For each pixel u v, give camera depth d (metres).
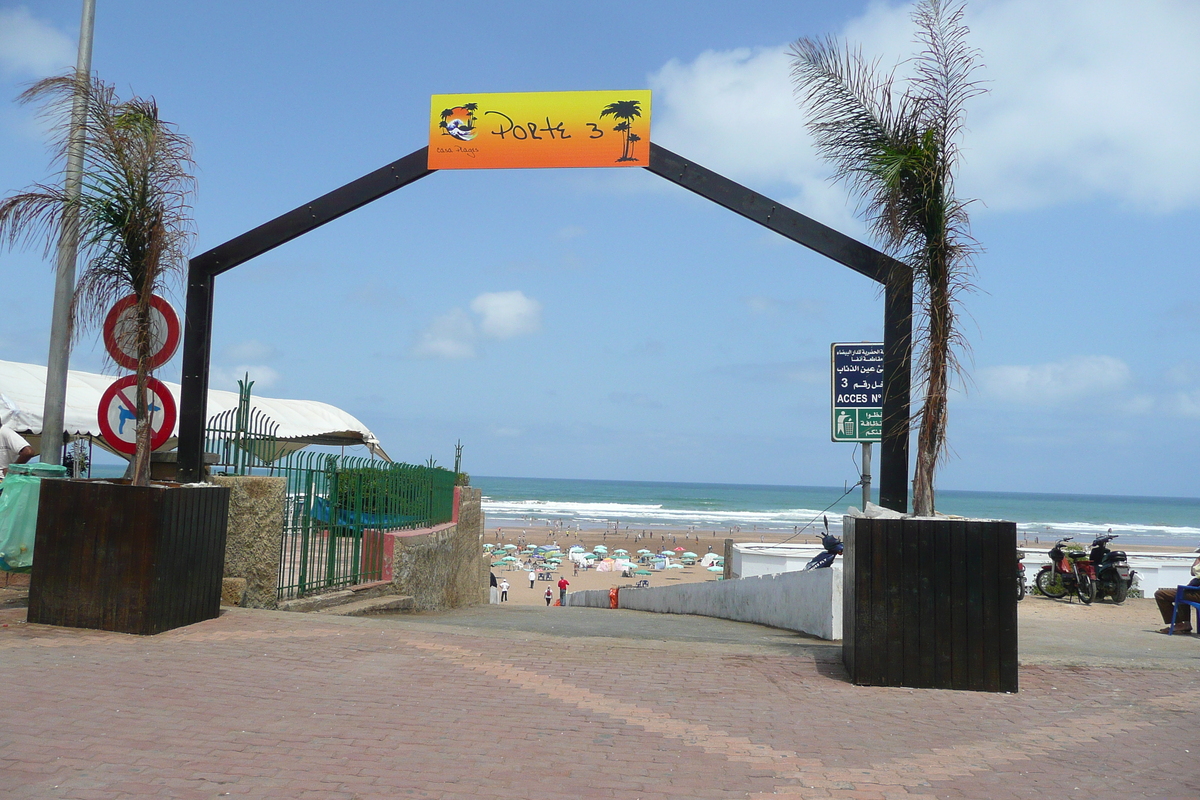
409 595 11.38
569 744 4.39
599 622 10.96
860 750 4.45
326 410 18.02
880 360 8.32
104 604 6.53
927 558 5.85
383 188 7.88
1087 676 6.20
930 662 5.79
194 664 5.64
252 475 8.46
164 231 6.88
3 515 7.80
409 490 12.44
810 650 7.09
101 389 13.66
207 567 7.16
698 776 4.00
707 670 6.14
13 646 5.86
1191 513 147.50
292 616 7.55
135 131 6.88
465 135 7.80
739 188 7.23
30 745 3.99
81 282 6.86
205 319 8.00
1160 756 4.41
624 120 7.60
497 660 6.17
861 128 6.45
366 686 5.32
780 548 15.68
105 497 6.62
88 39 8.79
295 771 3.84
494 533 81.56
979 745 4.57
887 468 6.58
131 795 3.49
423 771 3.91
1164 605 9.96
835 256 6.99
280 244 7.99
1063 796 3.83
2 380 12.76
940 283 6.30
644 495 180.62
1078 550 13.75
